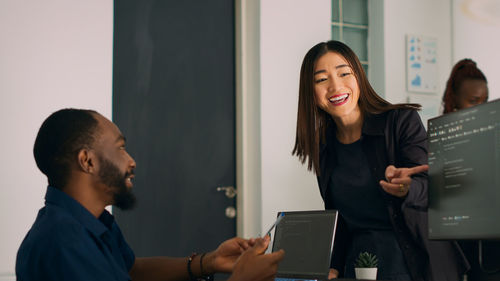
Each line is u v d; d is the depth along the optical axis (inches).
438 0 166.2
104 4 124.0
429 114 161.3
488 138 46.7
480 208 46.9
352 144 68.2
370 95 67.9
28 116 115.0
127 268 62.3
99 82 122.3
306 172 143.6
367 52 163.0
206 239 141.8
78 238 47.4
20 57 115.4
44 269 45.9
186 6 145.3
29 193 113.3
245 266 44.9
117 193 54.6
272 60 143.1
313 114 69.5
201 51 145.9
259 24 142.9
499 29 164.7
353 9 161.9
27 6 116.7
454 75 121.3
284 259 57.4
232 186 146.6
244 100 146.6
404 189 54.2
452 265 56.4
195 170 142.4
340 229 67.6
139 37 138.9
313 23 148.6
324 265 53.7
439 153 52.2
